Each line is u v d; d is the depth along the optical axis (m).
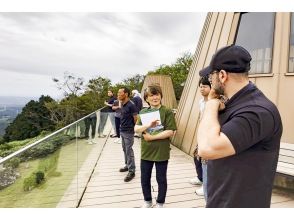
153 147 3.78
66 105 42.72
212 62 1.70
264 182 1.56
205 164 3.21
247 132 1.45
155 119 3.72
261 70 5.97
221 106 1.64
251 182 1.54
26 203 2.76
